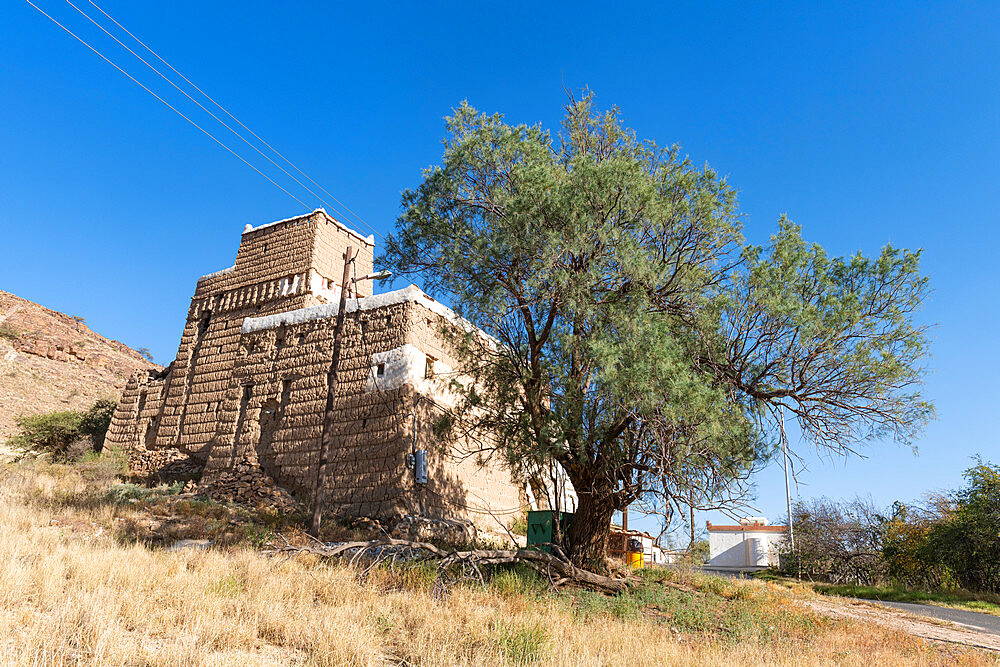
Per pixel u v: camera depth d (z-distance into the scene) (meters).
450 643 8.27
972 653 13.70
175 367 34.09
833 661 11.38
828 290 16.08
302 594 10.14
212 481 28.59
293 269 32.50
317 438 26.61
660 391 13.74
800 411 16.47
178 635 7.12
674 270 16.41
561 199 15.35
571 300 14.67
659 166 17.23
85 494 21.59
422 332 26.83
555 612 11.09
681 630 12.54
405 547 15.34
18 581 8.16
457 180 17.17
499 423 17.19
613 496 16.64
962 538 35.91
